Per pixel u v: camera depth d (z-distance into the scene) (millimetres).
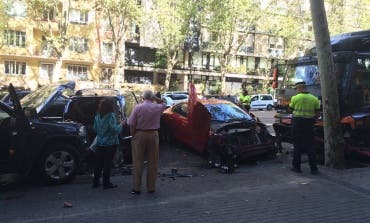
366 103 11961
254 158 11906
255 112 39281
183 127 12891
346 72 11836
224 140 10992
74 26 52750
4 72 50625
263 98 45625
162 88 60188
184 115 13133
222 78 54125
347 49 12297
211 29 50938
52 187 8773
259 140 11602
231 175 9898
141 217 6727
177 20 48625
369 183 8930
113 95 12102
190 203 7500
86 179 9586
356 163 11695
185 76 61656
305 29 56938
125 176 9891
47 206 7348
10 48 50312
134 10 46656
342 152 10438
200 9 48594
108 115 8484
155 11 47875
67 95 11992
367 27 55188
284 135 13703
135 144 8148
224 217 6738
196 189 8508
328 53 10336
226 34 51938
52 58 52219
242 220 6605
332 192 8242
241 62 65688
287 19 54031
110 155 8562
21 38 50844
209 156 11375
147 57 59688
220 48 53344
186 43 55875
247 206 7320
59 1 46594
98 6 49500
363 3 55844
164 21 48000
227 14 48500
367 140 11867
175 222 6496
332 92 10375
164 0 47531
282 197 7883
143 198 7840
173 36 49906
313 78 12938
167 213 6930
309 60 13203
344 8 55094
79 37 53281
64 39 46219
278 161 11719
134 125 8133
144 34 56594
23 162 8422
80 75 54250
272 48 64750
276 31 53969
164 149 13133
